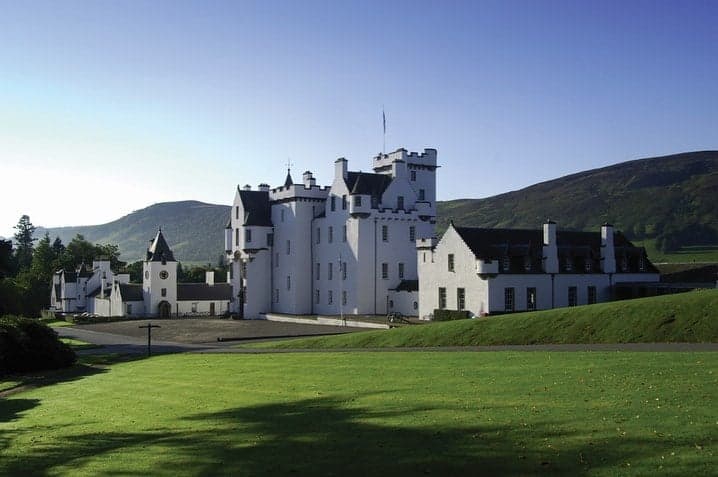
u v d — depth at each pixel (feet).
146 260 401.29
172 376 133.80
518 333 154.71
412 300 291.99
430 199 335.67
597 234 268.62
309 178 341.62
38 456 76.28
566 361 112.88
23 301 376.89
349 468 62.39
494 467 59.72
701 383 86.22
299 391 104.22
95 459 72.54
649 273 266.98
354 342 171.01
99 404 108.37
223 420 86.74
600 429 67.87
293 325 282.56
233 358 157.89
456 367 115.55
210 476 63.52
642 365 102.83
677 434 64.34
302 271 336.49
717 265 269.64
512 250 239.91
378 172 342.44
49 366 160.25
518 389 90.89
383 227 308.60
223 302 415.64
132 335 264.93
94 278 481.05
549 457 61.00
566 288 246.27
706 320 138.41
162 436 80.69
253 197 361.71
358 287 301.02
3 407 114.73
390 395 93.61
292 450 69.51
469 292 238.89
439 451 65.00
